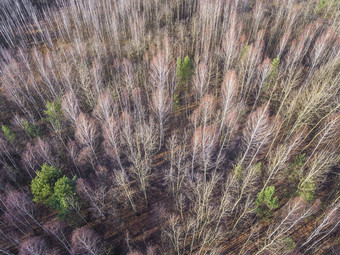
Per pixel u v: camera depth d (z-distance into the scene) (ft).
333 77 128.88
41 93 156.87
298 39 158.30
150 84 147.43
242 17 197.06
